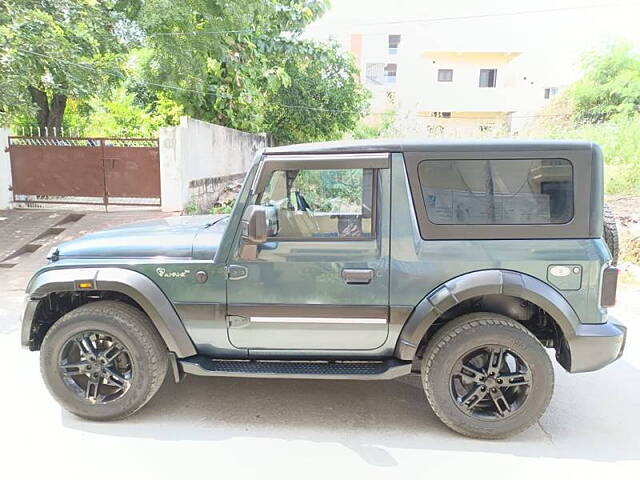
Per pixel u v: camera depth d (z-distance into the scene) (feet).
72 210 35.50
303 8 52.21
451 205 9.95
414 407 11.82
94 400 10.75
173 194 34.81
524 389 10.10
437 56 103.91
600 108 72.90
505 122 95.14
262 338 10.63
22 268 25.73
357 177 10.12
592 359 9.89
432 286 10.01
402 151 10.02
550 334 11.00
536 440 10.37
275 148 10.34
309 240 10.19
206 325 10.58
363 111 86.84
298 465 9.39
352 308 10.22
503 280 9.66
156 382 10.77
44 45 28.89
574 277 9.76
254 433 10.54
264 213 9.53
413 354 10.17
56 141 35.37
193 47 40.37
